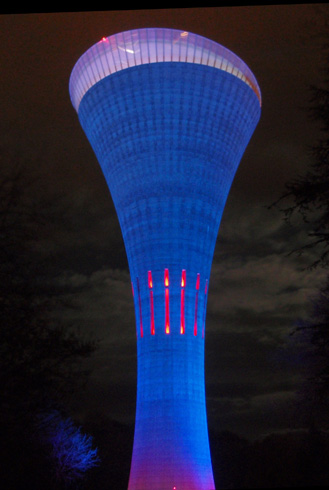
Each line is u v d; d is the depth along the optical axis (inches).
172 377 1304.1
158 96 1427.2
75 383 806.5
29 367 768.3
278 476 2297.0
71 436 1632.6
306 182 689.0
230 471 2559.1
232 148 1478.8
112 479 2669.8
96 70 1502.2
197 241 1389.0
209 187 1418.6
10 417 751.7
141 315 1371.8
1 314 772.6
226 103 1459.2
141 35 1462.8
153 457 1282.0
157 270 1359.5
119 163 1457.9
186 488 1259.2
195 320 1353.3
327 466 2135.8
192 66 1433.3
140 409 1338.6
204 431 1327.5
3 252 797.9
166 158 1411.2
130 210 1429.6
